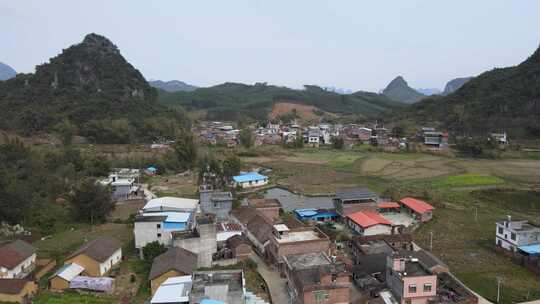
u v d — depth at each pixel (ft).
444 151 527.40
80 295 151.23
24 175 288.51
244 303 139.54
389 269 158.51
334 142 598.75
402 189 334.44
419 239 226.79
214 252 185.88
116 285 162.09
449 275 165.78
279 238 187.21
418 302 147.43
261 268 185.47
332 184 370.73
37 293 150.61
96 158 393.09
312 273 152.35
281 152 560.20
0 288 141.08
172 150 473.26
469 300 147.02
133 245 206.59
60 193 295.28
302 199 321.11
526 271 183.42
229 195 264.93
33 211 238.68
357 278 169.78
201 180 352.49
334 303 142.82
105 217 250.98
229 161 378.12
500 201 308.19
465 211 283.59
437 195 313.94
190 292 137.18
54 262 180.96
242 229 227.81
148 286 160.45
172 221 203.41
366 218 233.55
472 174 392.47
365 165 460.55
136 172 391.04
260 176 374.43
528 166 430.20
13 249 168.55
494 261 195.21
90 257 165.99
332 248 196.44
